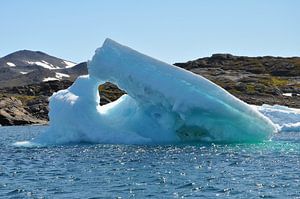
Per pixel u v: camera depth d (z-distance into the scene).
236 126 71.56
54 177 46.59
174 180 44.12
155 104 72.00
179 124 72.06
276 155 59.81
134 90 72.06
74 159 57.94
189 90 68.94
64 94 77.00
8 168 52.69
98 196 38.00
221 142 72.94
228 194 38.25
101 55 73.44
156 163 54.03
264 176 45.66
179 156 58.97
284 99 174.62
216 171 48.69
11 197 38.22
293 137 84.38
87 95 75.25
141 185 42.09
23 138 101.44
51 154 62.72
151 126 73.94
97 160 56.75
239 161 54.91
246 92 184.38
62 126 74.88
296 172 47.66
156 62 71.69
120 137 72.50
